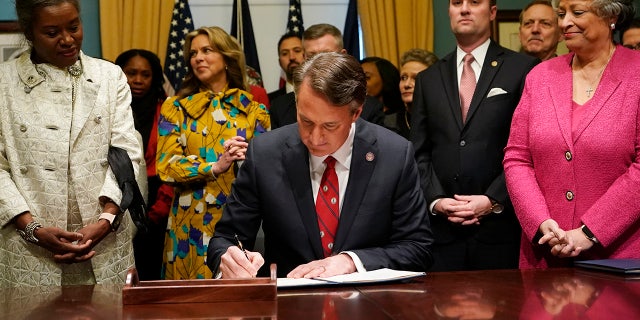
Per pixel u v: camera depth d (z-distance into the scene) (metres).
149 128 4.04
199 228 3.27
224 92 3.44
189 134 3.37
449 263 3.00
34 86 2.69
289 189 2.13
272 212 2.13
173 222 3.36
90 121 2.70
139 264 3.86
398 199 2.15
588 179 2.45
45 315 1.51
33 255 2.62
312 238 2.10
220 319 1.41
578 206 2.47
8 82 2.70
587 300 1.55
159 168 3.37
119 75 2.86
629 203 2.33
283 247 2.17
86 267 2.71
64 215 2.64
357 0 5.18
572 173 2.47
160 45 4.91
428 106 3.15
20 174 2.65
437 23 5.23
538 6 3.78
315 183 2.16
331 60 1.89
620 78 2.46
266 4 5.24
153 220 3.75
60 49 2.66
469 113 3.02
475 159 2.98
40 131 2.65
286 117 3.58
